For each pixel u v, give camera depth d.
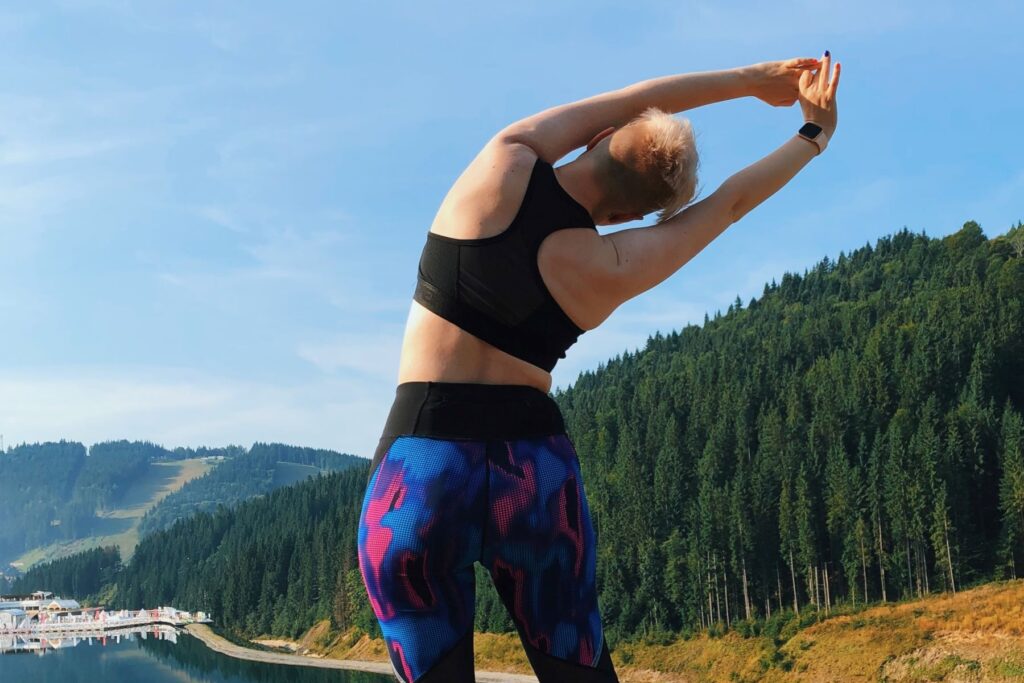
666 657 86.06
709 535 91.00
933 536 83.19
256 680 106.81
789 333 146.75
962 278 139.38
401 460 1.53
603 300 1.65
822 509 91.56
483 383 1.56
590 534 1.65
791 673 74.38
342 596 134.38
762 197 1.93
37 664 140.00
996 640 68.06
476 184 1.59
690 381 133.88
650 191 1.70
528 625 1.62
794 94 2.15
